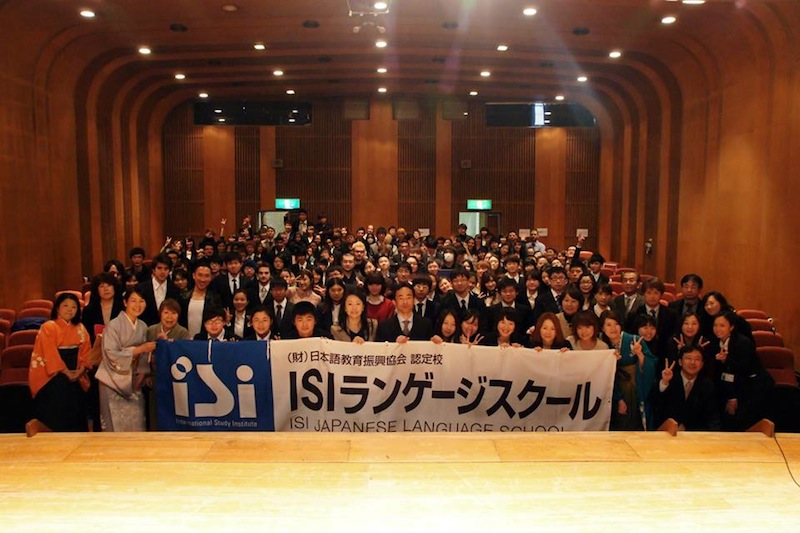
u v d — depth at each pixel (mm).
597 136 22031
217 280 8133
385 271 10125
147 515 3562
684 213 14875
